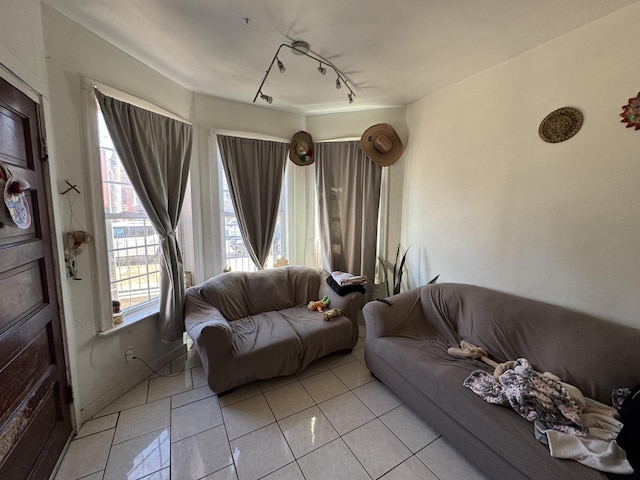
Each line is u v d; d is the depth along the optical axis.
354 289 2.76
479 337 1.99
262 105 3.04
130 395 2.02
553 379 1.50
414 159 2.95
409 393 1.86
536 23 1.62
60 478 1.40
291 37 1.79
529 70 1.91
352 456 1.55
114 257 2.11
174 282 2.26
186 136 2.46
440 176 2.64
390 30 1.70
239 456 1.54
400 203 3.17
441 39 1.79
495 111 2.13
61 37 1.58
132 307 2.25
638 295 1.51
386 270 3.24
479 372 1.64
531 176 1.94
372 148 3.04
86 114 1.73
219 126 2.83
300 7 1.50
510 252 2.10
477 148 2.29
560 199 1.79
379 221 3.28
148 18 1.61
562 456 1.12
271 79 2.40
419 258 2.95
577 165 1.70
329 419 1.82
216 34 1.76
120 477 1.41
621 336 1.46
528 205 1.96
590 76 1.62
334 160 3.28
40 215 1.41
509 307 1.93
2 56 1.14
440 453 1.58
